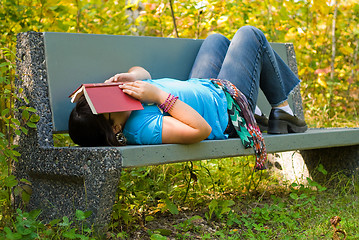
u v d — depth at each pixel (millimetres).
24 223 2285
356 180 3678
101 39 3180
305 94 7086
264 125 3637
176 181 3633
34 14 4344
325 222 2844
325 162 3896
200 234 2689
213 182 3480
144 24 6574
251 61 3221
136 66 3359
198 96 2914
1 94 2980
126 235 2562
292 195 3121
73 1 4672
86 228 2377
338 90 7449
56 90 2914
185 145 2605
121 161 2297
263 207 3217
